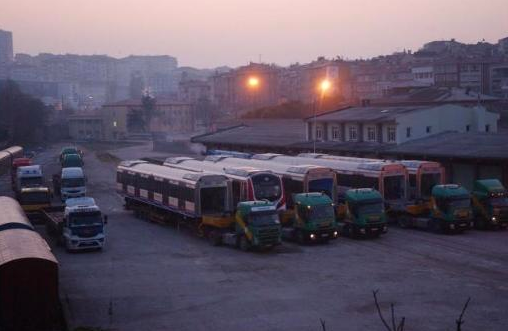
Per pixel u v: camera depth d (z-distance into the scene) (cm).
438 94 8000
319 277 2669
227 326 2047
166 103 16875
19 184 5291
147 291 2494
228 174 3897
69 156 7075
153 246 3441
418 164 3947
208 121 16250
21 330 2022
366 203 3538
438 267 2809
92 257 3161
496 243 3338
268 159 4894
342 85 15588
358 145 5734
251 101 18212
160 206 4138
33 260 2020
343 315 2138
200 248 3372
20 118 12731
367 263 2927
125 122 16012
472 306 2211
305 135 6806
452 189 3647
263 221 3206
